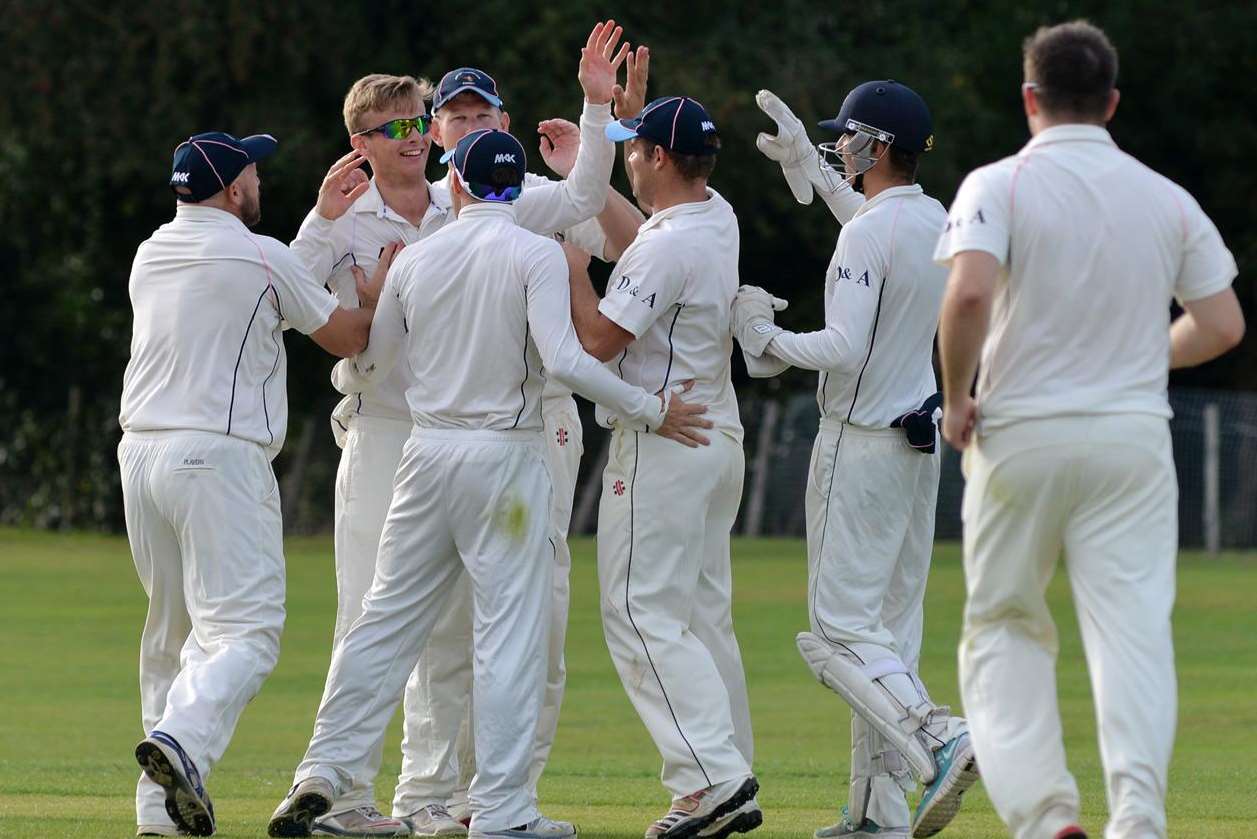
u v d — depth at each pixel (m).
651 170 22.25
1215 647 50.12
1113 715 16.86
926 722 20.83
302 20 83.62
